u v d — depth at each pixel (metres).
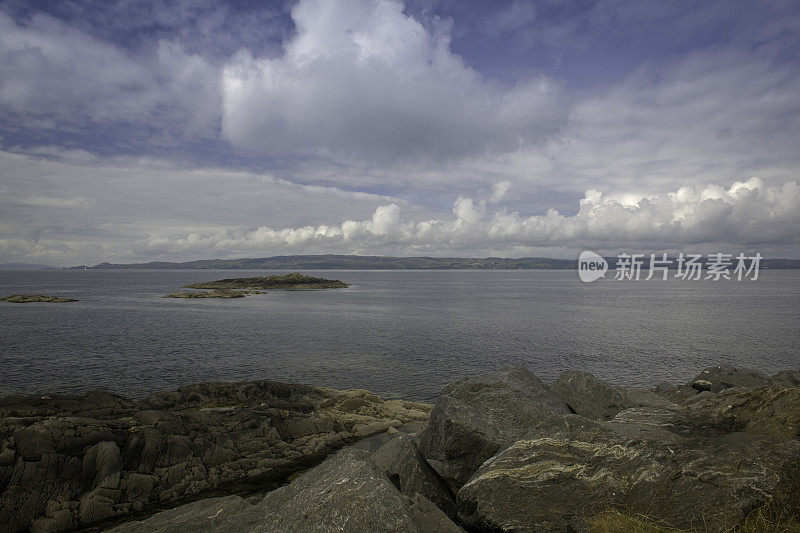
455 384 14.70
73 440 14.94
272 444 18.69
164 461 15.79
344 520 6.14
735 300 127.12
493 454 10.27
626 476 7.86
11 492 13.05
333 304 113.69
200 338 55.16
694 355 46.38
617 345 52.16
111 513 13.50
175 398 23.53
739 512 6.81
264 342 52.44
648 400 17.00
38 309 92.31
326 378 35.38
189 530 8.20
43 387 31.64
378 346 50.31
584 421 9.02
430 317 82.38
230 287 193.25
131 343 50.84
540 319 79.50
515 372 15.30
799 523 6.45
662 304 113.69
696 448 8.04
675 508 7.18
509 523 7.68
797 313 89.56
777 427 8.46
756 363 42.62
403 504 6.43
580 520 7.27
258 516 7.48
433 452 11.29
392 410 24.66
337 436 20.20
